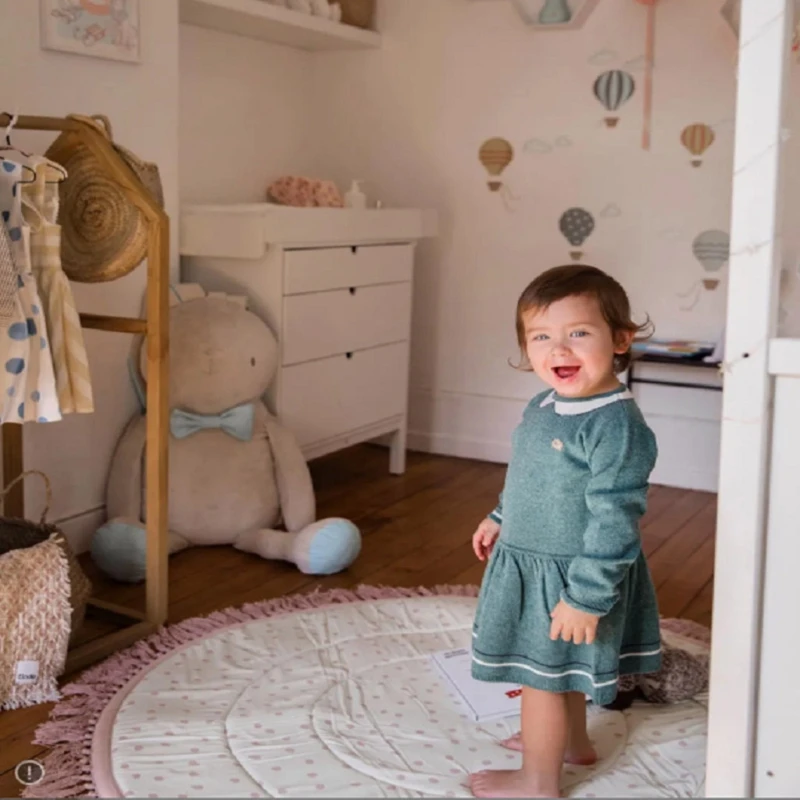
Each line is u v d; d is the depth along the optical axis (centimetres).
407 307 359
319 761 174
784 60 129
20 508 250
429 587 258
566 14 345
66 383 211
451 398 392
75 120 213
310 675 205
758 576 137
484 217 376
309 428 314
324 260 312
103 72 267
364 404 340
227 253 295
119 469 274
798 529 134
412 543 291
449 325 388
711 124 335
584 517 157
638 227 352
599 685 157
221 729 183
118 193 216
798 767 138
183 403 277
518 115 364
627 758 179
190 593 249
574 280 158
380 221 334
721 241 339
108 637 215
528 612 160
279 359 298
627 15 342
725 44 324
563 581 157
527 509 161
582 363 156
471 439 390
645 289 354
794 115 211
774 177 129
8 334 196
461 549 287
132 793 162
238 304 291
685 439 355
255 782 167
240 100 360
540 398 168
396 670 209
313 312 310
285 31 348
